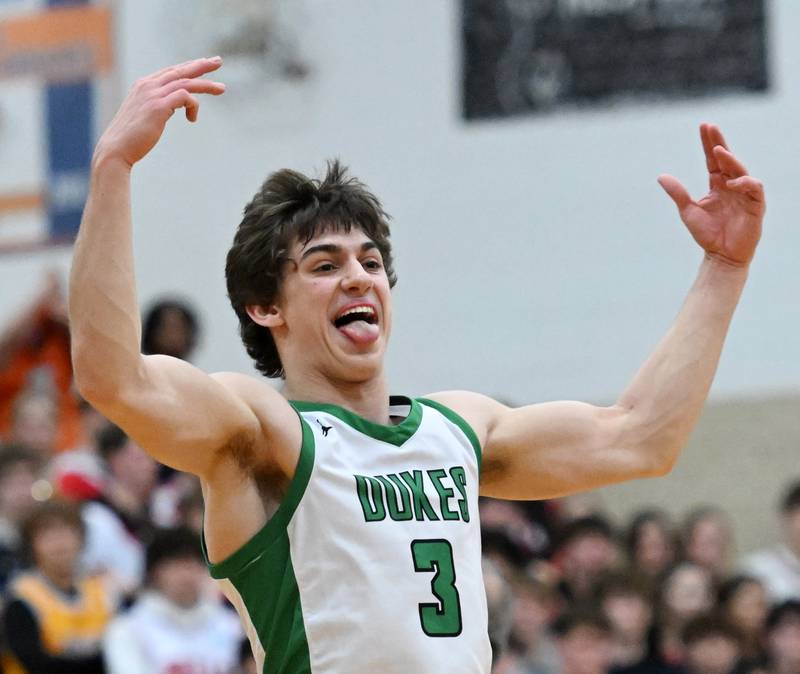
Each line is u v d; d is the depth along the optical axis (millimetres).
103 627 22125
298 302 11539
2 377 35531
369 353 11492
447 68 34750
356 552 10883
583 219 33719
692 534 28219
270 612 10922
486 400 12297
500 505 26031
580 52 34156
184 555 22219
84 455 27797
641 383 12266
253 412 11008
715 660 24109
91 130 37062
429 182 34500
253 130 35375
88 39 37156
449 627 10953
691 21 33719
